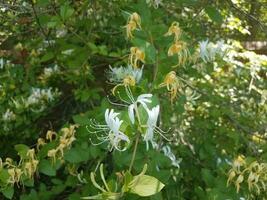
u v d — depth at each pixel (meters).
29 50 0.46
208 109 0.41
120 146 0.23
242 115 0.42
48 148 0.28
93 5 0.38
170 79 0.23
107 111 0.20
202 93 0.39
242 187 0.27
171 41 0.25
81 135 0.28
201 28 0.42
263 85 0.47
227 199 0.26
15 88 0.48
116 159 0.24
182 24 0.38
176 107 0.32
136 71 0.26
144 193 0.19
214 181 0.27
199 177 0.34
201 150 0.35
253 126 0.41
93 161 0.29
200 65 0.36
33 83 0.48
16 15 0.45
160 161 0.25
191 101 0.38
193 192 0.34
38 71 0.48
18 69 0.47
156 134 0.26
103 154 0.28
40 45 0.45
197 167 0.35
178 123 0.37
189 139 0.38
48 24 0.32
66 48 0.35
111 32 0.39
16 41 0.50
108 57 0.38
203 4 0.36
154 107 0.20
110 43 0.40
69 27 0.36
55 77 0.48
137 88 0.22
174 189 0.32
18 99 0.47
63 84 0.48
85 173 0.29
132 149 0.25
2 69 0.49
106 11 0.41
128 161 0.24
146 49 0.24
